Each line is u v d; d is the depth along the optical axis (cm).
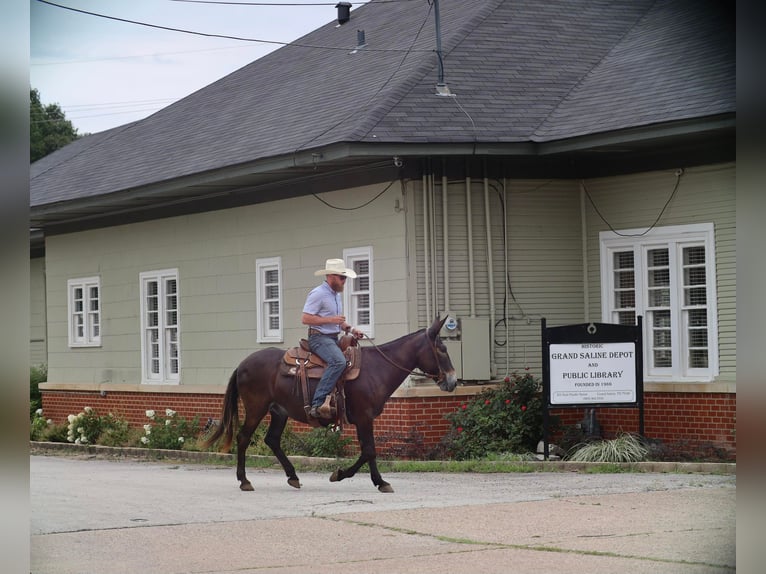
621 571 955
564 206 1959
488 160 1908
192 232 2341
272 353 1505
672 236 1850
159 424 2261
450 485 1512
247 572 971
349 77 2217
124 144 2784
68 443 2423
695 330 1844
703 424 1783
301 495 1438
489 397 1841
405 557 1023
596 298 1953
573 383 1742
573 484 1497
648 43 2066
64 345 2762
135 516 1266
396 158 1825
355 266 1972
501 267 1914
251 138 2155
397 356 1474
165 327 2430
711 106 1686
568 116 1873
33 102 5403
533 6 2209
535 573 950
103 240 2617
